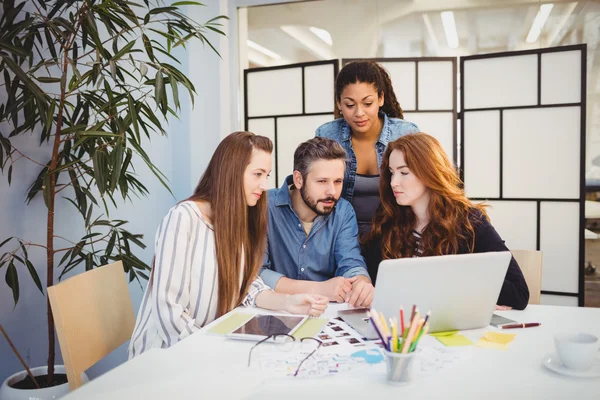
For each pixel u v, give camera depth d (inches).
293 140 132.5
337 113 95.3
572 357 37.6
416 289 45.4
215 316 58.6
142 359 41.8
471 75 126.0
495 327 49.7
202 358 41.9
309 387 36.1
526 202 122.6
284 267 74.2
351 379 37.5
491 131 125.0
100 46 68.4
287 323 50.6
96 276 56.7
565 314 53.9
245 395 34.9
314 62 127.4
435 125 127.6
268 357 42.0
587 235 168.2
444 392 35.1
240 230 58.1
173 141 118.7
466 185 128.4
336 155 66.6
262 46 164.2
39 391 65.8
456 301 47.0
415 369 39.3
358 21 174.9
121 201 101.7
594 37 167.6
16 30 65.6
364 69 85.0
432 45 179.3
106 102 75.3
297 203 72.8
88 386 36.5
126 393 35.2
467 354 42.5
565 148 117.4
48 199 69.9
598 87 168.4
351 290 61.2
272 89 133.6
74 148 70.7
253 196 58.9
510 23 173.8
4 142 68.9
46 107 65.9
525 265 68.6
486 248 64.7
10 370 80.4
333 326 50.8
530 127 120.7
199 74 120.9
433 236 65.1
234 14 132.4
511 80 121.8
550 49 116.9
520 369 39.1
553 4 166.2
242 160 57.5
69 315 50.9
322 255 72.6
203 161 122.3
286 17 163.9
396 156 65.2
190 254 56.9
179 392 35.4
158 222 113.7
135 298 108.3
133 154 104.5
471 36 178.2
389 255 67.8
